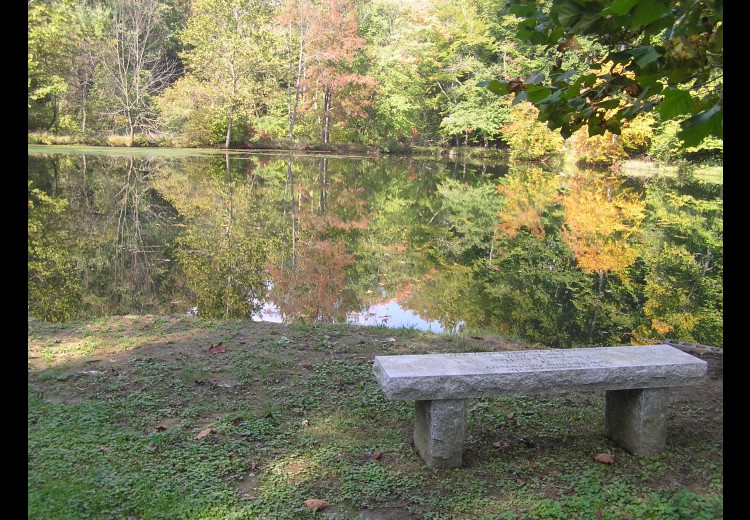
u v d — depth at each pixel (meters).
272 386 4.67
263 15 35.62
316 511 3.03
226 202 17.53
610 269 10.51
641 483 3.34
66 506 2.91
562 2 3.17
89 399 4.30
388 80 39.28
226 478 3.30
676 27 2.83
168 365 4.99
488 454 3.68
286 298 8.33
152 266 9.95
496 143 41.00
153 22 36.09
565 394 4.70
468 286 9.25
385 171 28.72
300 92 39.69
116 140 34.12
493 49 36.78
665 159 28.52
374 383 4.75
